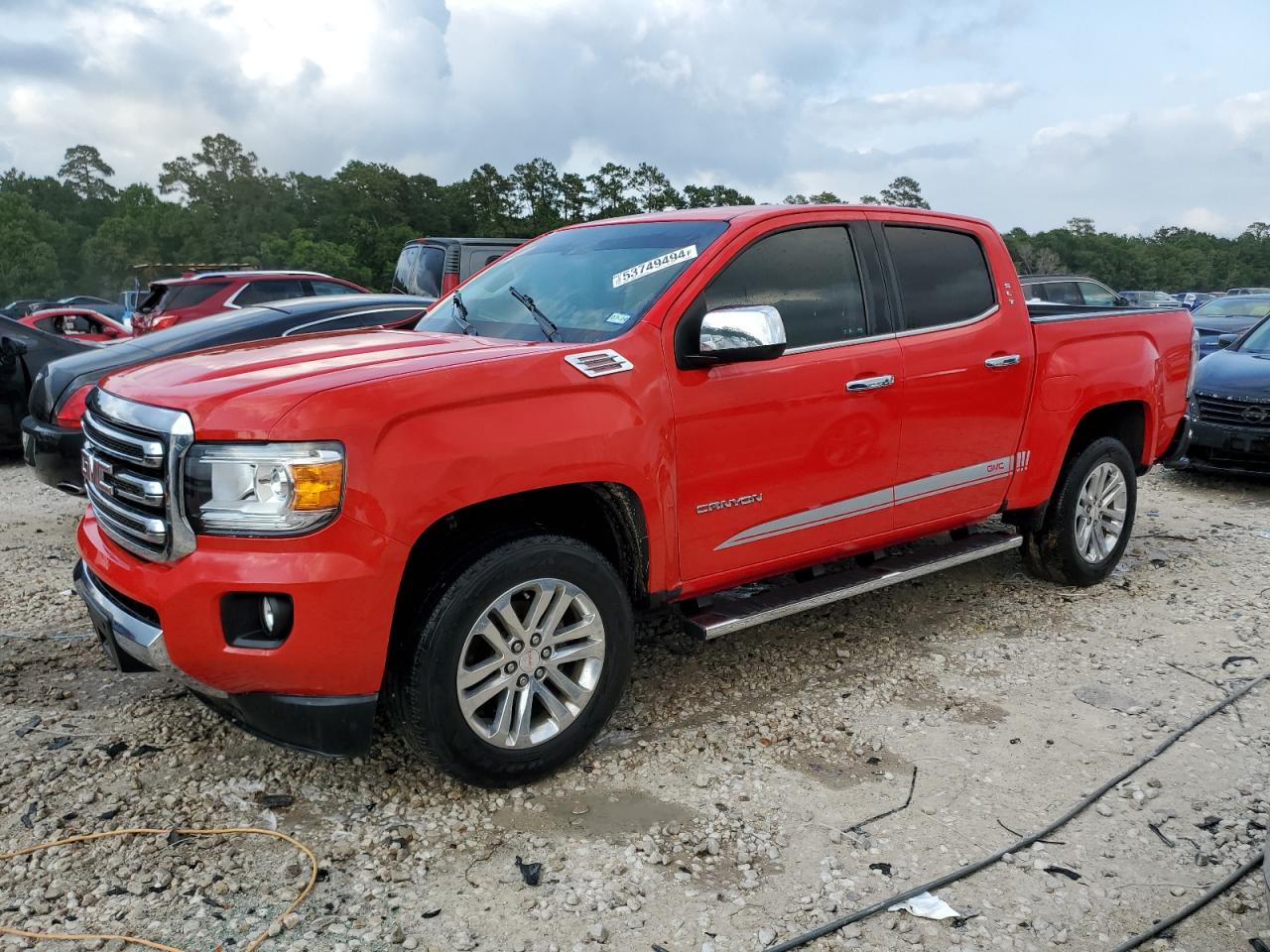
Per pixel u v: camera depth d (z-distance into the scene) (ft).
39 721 12.35
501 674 10.55
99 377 19.95
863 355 13.44
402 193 426.51
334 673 9.57
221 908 8.87
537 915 8.88
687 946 8.51
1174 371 18.69
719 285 12.30
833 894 9.23
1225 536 22.04
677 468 11.66
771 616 12.66
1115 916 8.99
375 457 9.38
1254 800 10.95
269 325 22.91
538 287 13.50
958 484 15.07
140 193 493.77
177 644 9.58
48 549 19.99
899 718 12.92
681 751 11.97
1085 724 12.80
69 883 9.18
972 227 15.58
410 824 10.28
